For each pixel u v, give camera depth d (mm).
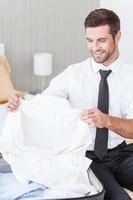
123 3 3643
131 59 3748
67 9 3506
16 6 3277
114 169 1821
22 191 1450
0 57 3148
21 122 1616
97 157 1835
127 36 3705
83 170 1569
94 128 1832
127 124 1659
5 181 1533
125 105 1898
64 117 1650
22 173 1516
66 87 1932
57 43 3541
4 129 1617
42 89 3555
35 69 3330
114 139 1880
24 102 1670
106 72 1864
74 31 3588
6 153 1570
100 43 1749
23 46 3395
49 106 1669
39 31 3432
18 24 3324
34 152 1569
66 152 1611
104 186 1636
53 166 1536
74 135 1632
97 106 1866
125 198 1574
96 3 3627
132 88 1884
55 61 3582
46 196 1451
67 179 1523
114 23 1743
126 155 1860
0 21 3248
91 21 1726
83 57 3697
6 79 3014
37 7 3369
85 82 1908
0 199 1419
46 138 1659
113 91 1881
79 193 1500
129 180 1784
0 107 2717
